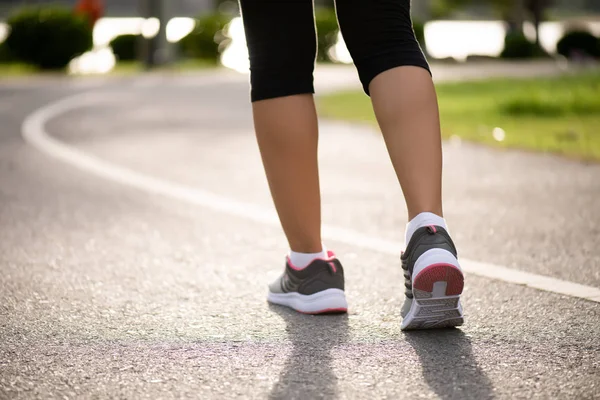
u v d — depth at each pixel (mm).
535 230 7715
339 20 4770
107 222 8344
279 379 4141
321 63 47938
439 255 4391
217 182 10758
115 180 10977
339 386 4039
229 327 4977
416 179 4570
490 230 7738
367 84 4727
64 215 8703
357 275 6172
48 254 6965
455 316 4625
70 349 4605
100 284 6004
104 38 55000
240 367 4309
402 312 4797
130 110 20875
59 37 39375
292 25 4867
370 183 10531
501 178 10758
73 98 24438
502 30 73062
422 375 4152
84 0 47531
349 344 4629
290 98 4926
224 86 29844
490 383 4047
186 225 8188
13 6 77062
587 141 13961
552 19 89875
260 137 5031
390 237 7555
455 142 14430
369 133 16031
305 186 5059
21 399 3922
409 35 4750
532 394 3910
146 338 4789
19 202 9453
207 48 47375
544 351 4480
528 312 5184
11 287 5914
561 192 9703
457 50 51125
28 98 24469
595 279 5980
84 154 13422
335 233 7738
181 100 23828
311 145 5004
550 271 6227
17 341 4746
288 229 5184
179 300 5578
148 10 42125
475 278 6031
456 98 23188
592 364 4285
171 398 3926
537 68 38812
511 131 15641
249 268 6477
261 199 9578
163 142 14914
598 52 47781
